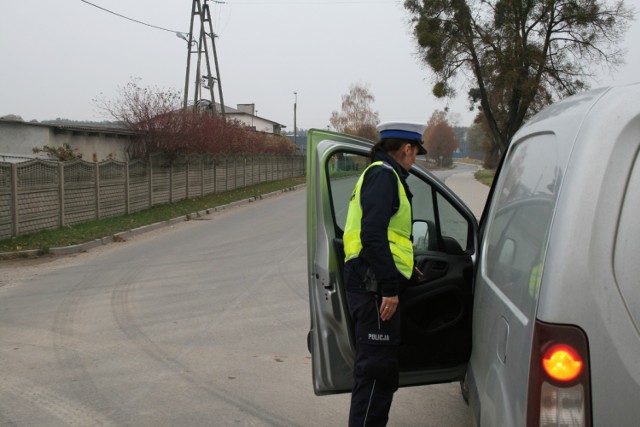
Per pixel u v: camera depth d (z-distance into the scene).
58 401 4.28
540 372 1.78
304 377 4.75
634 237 1.79
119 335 5.89
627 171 1.82
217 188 26.69
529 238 2.11
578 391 1.74
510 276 2.25
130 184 17.50
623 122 1.85
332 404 4.23
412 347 3.29
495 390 2.18
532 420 1.80
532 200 2.20
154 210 18.38
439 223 3.61
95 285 8.30
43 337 5.83
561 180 1.92
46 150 17.39
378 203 2.81
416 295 3.25
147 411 4.11
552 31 29.55
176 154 21.30
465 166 116.69
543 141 2.32
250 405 4.21
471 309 3.29
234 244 12.25
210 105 35.94
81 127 19.86
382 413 2.97
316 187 3.26
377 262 2.77
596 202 1.81
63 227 13.54
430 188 3.57
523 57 29.00
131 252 11.34
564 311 1.76
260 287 8.09
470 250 3.51
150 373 4.84
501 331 2.20
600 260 1.77
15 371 4.88
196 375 4.80
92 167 15.11
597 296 1.76
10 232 11.77
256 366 5.00
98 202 15.42
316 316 3.26
